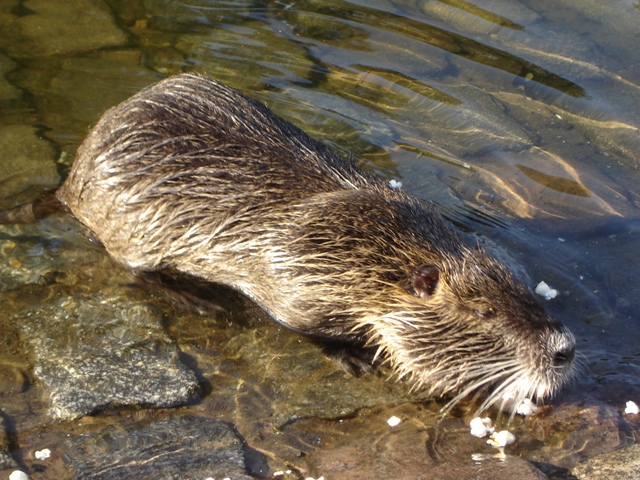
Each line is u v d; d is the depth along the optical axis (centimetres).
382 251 123
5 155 143
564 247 137
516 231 138
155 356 123
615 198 143
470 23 170
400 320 123
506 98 157
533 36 167
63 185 137
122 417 117
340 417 119
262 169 127
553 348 118
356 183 129
